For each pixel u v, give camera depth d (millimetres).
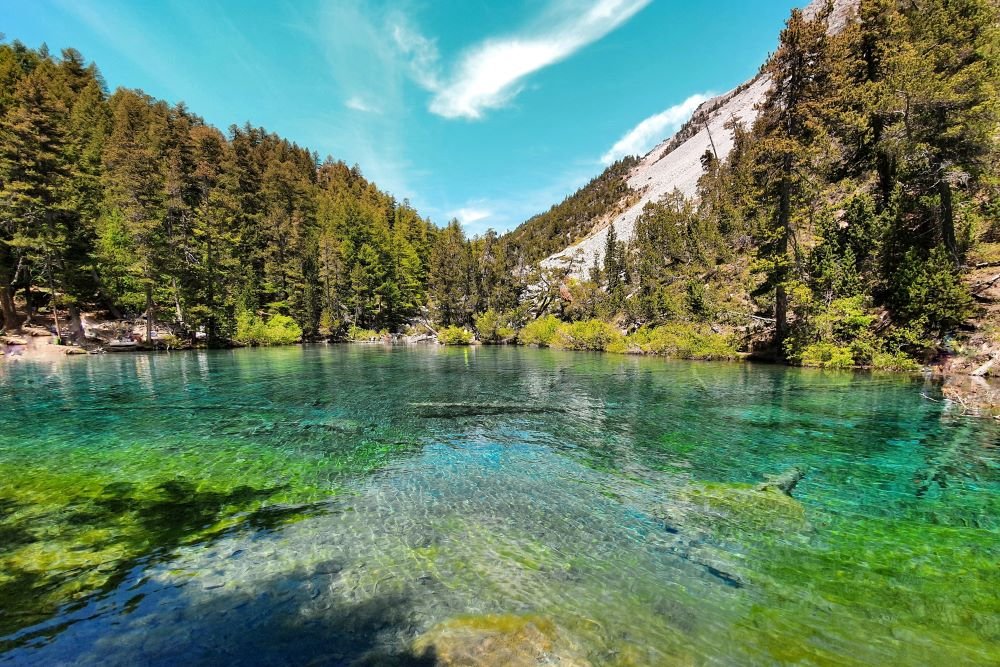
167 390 17188
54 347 31922
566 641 3939
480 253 67688
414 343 54000
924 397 14281
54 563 5293
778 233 25000
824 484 7648
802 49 24078
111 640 3984
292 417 12883
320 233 65688
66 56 66500
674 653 3801
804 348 22922
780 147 23750
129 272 36000
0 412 13367
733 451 9594
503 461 9141
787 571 5086
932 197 20594
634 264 52656
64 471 8484
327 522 6418
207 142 60750
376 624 4207
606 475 8281
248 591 4758
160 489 7645
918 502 6871
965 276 19328
